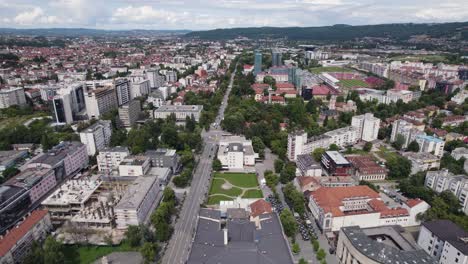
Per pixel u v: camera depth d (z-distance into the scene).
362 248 176.88
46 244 192.50
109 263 196.12
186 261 185.00
